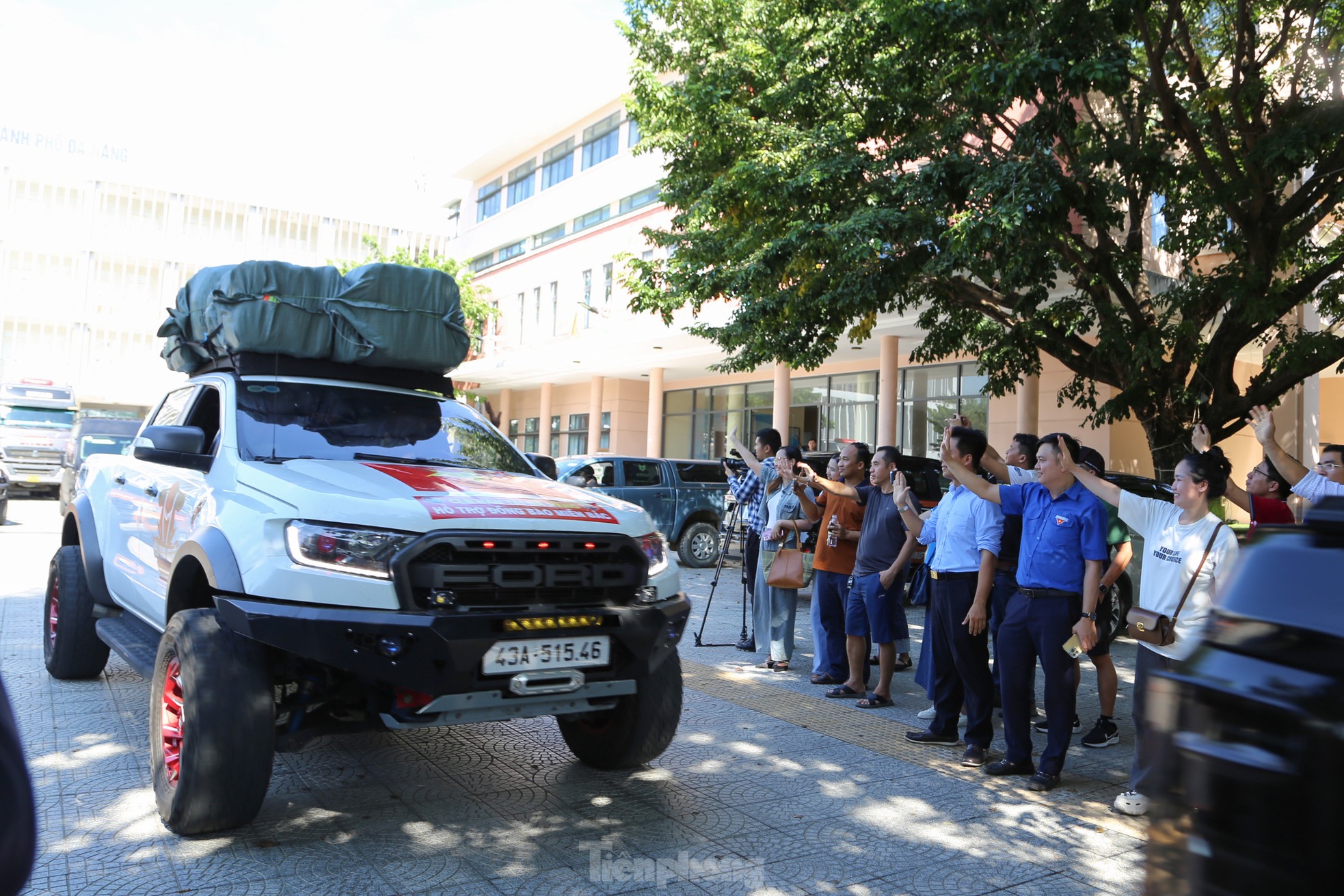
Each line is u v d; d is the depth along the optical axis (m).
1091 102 12.58
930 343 12.55
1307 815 1.47
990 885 3.61
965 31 8.98
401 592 3.49
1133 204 10.18
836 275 9.95
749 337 10.92
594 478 14.42
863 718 6.05
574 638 3.73
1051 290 12.95
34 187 35.56
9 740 1.20
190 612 3.79
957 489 5.50
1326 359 9.70
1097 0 8.56
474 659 3.50
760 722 5.85
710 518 15.27
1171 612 4.28
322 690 3.97
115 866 3.44
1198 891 1.59
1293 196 9.59
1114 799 4.64
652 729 4.50
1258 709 1.58
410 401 5.16
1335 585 1.62
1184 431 10.51
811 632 9.46
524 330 30.84
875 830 4.13
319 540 3.55
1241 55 9.45
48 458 22.50
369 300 4.91
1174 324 12.32
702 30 11.61
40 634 7.51
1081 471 4.68
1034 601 4.80
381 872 3.49
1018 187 8.10
